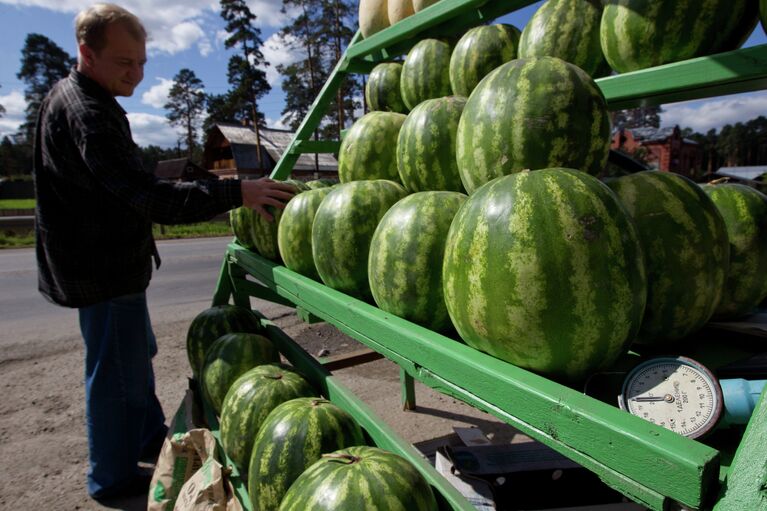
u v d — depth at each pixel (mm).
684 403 1134
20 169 74000
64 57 59656
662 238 1490
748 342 1599
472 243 1357
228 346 3215
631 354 1578
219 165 46562
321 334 6180
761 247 1746
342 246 2209
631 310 1285
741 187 1871
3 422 4055
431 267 1783
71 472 3408
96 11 2572
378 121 2734
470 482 2328
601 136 1675
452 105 2213
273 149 42531
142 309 2990
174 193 2549
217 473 2365
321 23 31406
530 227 1265
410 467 1819
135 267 2893
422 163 2215
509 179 1395
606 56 1902
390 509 1638
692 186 1595
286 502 1776
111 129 2537
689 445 917
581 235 1249
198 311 7219
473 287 1343
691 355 1538
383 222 1952
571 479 2373
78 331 6281
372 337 1872
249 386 2699
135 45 2711
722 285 1577
